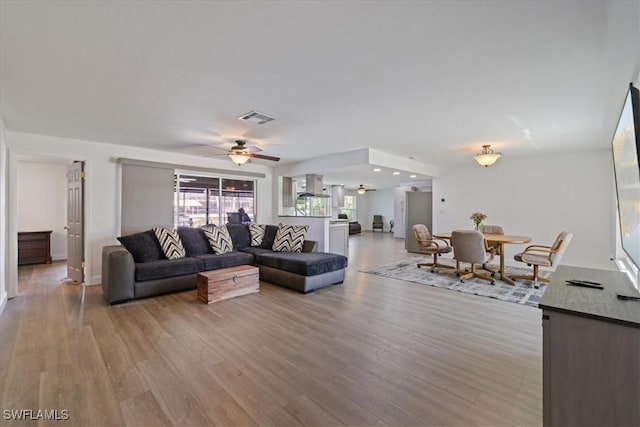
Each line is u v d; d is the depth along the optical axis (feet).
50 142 13.93
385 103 9.56
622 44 6.08
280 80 7.88
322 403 5.89
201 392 6.21
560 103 9.47
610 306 4.50
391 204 49.14
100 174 15.35
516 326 9.79
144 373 6.90
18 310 11.14
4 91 8.61
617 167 7.97
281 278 14.53
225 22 5.40
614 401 4.15
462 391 6.29
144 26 5.52
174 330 9.33
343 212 48.83
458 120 11.32
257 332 9.23
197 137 14.06
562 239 14.03
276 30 5.66
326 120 11.29
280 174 23.30
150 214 16.88
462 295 13.33
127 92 8.67
